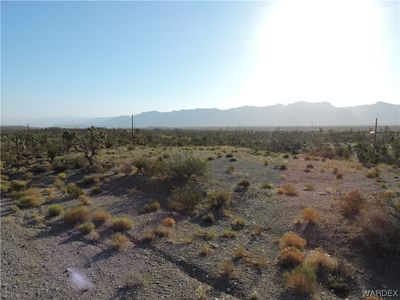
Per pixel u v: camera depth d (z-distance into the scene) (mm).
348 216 11398
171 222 12750
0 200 18422
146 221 13359
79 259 9969
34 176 25531
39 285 8336
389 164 32719
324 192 16734
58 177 24312
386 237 9172
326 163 30797
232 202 15133
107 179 22469
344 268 8195
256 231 11414
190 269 9016
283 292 7508
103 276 8773
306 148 53781
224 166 26656
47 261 9867
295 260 8852
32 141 44094
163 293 7738
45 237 12094
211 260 9383
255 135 98312
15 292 7984
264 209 13984
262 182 20047
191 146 49812
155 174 21359
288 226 11523
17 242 11594
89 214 14398
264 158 33812
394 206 10555
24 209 16266
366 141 67750
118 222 12586
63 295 7816
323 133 105875
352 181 21219
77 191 18719
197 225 12641
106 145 44562
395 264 8508
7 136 66250
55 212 14914
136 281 8281
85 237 11891
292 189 16531
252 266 8875
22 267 9438
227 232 11359
